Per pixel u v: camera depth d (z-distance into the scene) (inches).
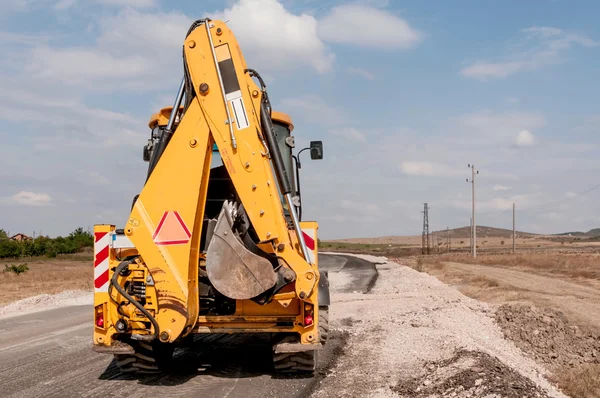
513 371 302.7
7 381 301.9
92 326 510.9
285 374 309.3
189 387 286.8
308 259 283.1
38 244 2659.9
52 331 481.7
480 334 476.4
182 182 280.7
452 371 290.4
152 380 301.9
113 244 295.0
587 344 509.7
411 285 957.8
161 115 335.3
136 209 280.2
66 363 347.9
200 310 302.8
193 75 286.8
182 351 384.8
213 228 296.0
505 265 1844.2
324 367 327.6
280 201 293.6
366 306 647.1
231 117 281.9
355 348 383.9
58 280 1206.3
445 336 404.5
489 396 248.5
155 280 275.7
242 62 290.2
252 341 424.2
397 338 413.4
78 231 3073.3
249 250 277.1
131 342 302.8
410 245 6801.2
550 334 516.7
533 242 7342.5
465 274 1365.7
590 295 903.1
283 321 288.4
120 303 290.5
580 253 2630.4
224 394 272.8
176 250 276.7
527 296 870.4
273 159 291.3
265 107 293.9
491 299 863.1
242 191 277.9
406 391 269.7
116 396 271.3
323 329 330.3
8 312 636.1
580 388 336.5
